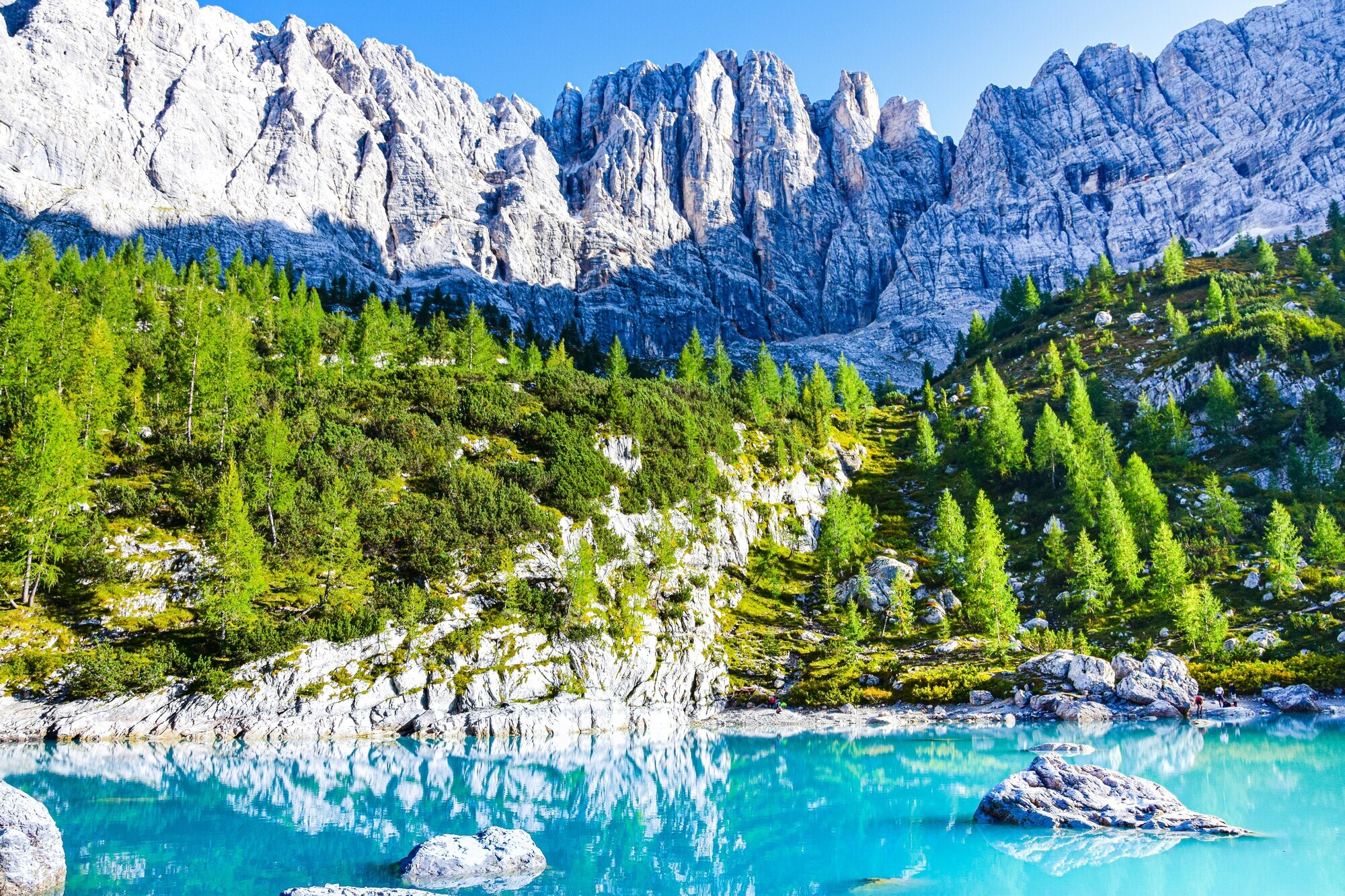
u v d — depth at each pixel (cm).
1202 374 14475
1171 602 8944
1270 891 2631
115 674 6031
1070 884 2750
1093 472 11912
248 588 6538
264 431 8112
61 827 3466
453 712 6856
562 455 10031
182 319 11788
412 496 8556
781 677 8738
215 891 2670
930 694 7906
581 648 7750
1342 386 12781
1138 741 5791
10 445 7606
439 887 2750
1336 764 4772
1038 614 10006
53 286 12088
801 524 12450
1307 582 9056
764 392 15912
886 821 3756
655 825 3691
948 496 11362
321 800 4094
